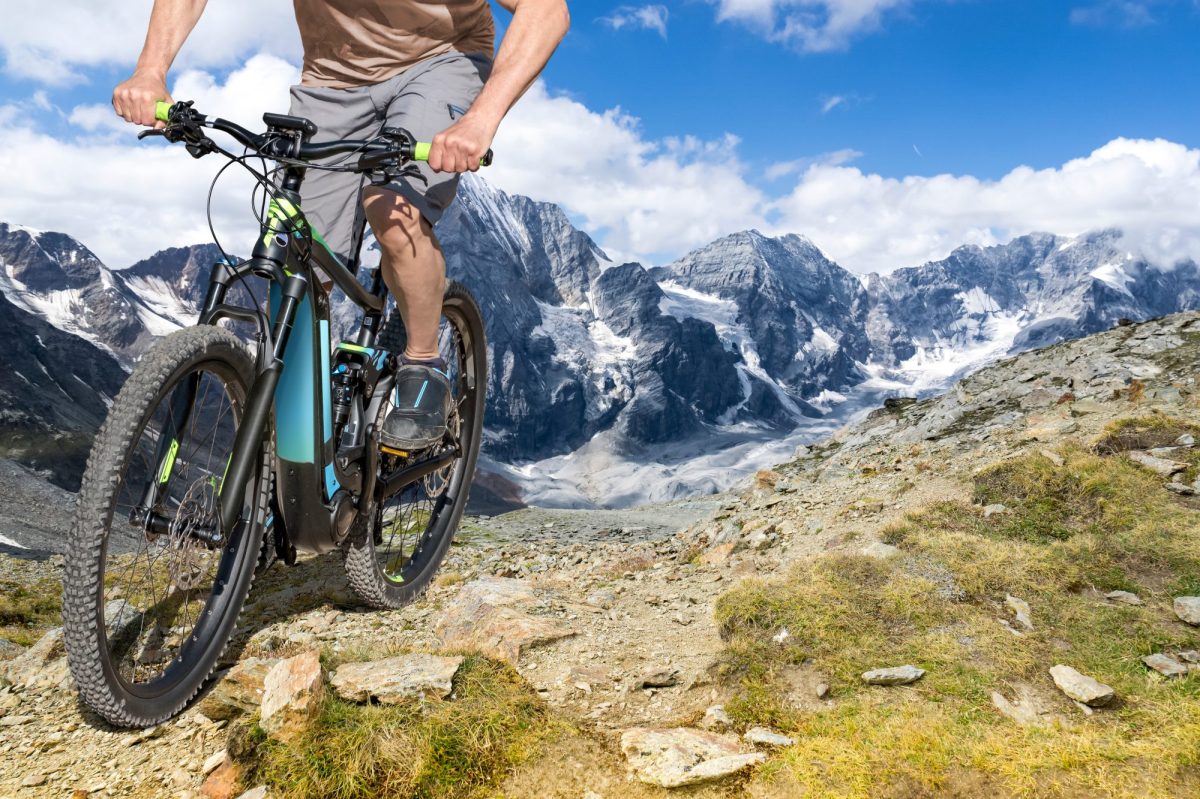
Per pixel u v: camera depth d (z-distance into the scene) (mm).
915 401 18578
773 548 6652
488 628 4367
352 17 3414
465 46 3604
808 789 2635
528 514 25422
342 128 3506
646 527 18250
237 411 3316
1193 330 13852
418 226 3393
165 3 3162
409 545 5848
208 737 3168
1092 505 5605
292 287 3102
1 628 8656
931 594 4199
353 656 3602
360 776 2754
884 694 3334
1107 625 3912
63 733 3338
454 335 4668
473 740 2939
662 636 4352
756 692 3396
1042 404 12586
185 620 3400
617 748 3055
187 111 2857
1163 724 2941
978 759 2664
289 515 3516
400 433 3605
